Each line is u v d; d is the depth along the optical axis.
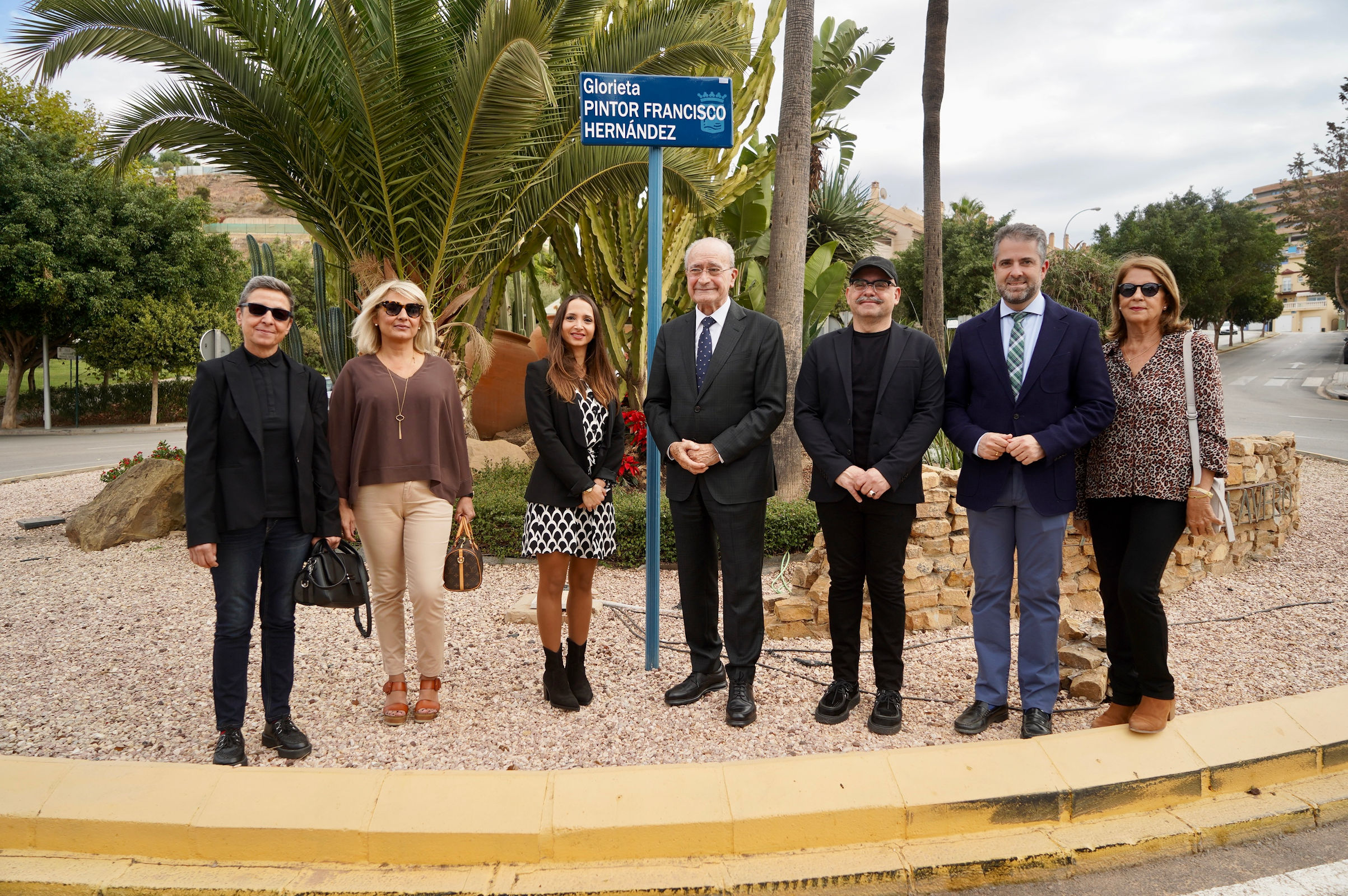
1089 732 3.01
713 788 2.67
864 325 3.50
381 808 2.59
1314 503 8.24
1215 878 2.47
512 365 10.62
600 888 2.39
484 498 6.61
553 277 13.08
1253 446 5.98
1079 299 16.30
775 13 8.56
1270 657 4.13
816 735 3.34
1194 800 2.86
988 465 3.34
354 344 7.71
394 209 6.96
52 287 21.52
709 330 3.68
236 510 3.09
